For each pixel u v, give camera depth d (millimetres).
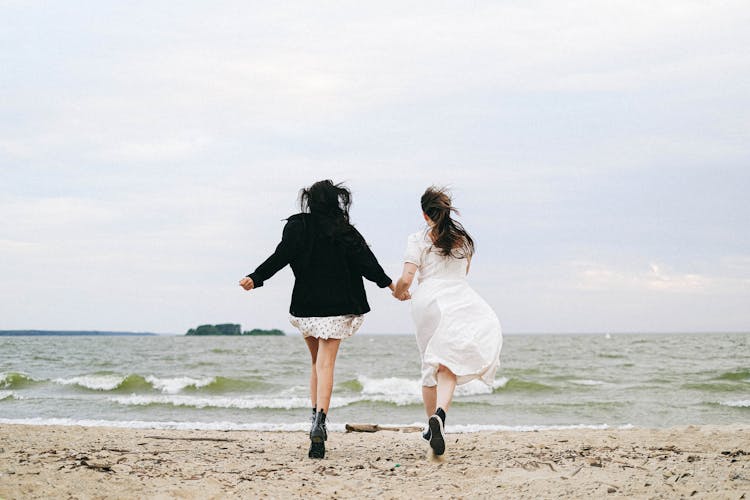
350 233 4875
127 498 3512
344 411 12594
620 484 3658
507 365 29172
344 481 4086
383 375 24172
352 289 4926
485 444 5773
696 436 6164
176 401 13711
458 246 4766
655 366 27609
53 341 91500
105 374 23328
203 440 5844
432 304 4703
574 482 3768
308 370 26172
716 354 39625
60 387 17625
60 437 5766
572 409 12789
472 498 3605
